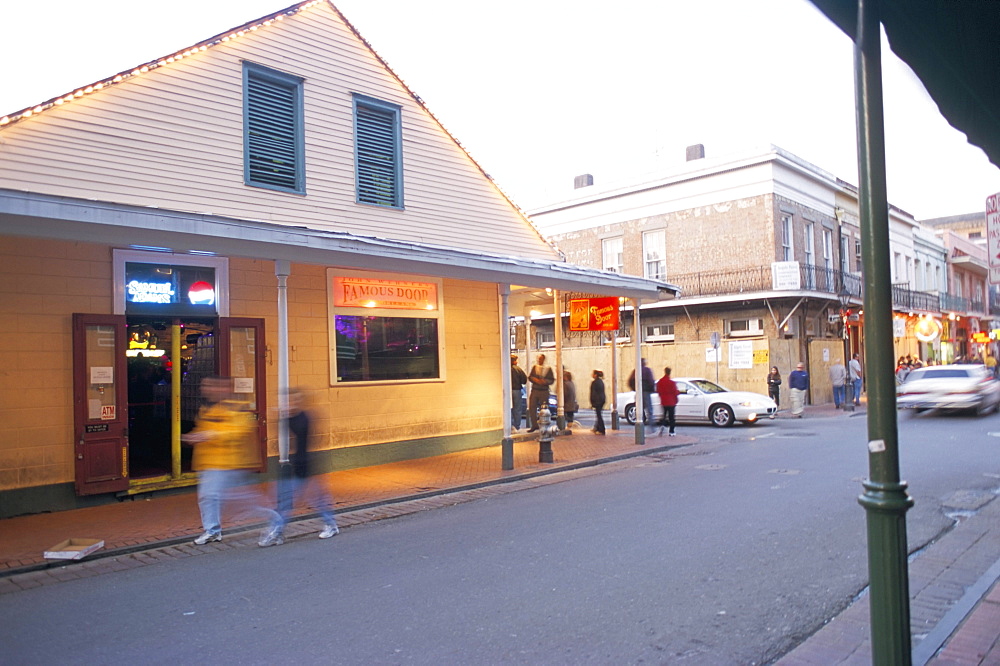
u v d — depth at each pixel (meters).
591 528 8.16
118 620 5.60
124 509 9.58
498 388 15.73
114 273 10.04
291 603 5.91
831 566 6.52
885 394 3.40
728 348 26.36
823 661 4.52
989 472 11.27
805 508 8.86
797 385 22.80
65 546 7.57
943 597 5.66
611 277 14.41
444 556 7.23
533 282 13.13
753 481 10.87
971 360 41.59
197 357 11.11
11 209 7.08
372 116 13.46
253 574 6.83
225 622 5.50
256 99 11.76
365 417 13.02
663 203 28.92
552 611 5.53
